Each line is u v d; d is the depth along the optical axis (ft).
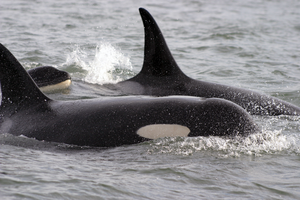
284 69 150.71
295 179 59.72
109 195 53.52
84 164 62.80
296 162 65.62
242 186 57.36
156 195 54.08
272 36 225.76
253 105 96.84
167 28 247.50
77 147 69.97
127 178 58.34
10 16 260.01
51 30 222.07
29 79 76.69
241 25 261.65
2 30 213.87
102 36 212.02
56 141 71.82
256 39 216.33
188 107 71.56
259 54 178.19
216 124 69.41
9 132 75.00
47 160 64.03
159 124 70.33
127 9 323.57
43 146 70.33
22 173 58.34
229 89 100.89
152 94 98.99
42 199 51.39
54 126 73.46
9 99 77.36
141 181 57.62
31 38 196.95
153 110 71.82
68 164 62.64
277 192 56.03
